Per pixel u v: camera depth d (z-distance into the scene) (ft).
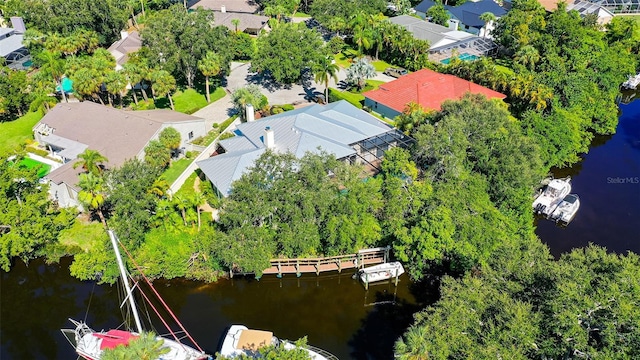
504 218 188.03
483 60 320.91
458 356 126.11
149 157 232.94
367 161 235.61
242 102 278.87
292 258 191.72
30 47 352.69
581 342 116.78
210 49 312.50
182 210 201.46
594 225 222.48
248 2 483.10
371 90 323.98
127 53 343.05
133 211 188.14
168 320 176.24
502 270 148.66
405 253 184.65
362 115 264.11
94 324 176.14
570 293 122.01
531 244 159.94
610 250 207.51
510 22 370.53
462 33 404.16
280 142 229.66
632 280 124.06
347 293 190.60
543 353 122.62
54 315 180.75
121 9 441.68
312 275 195.31
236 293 191.21
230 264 179.42
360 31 369.91
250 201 178.19
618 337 116.16
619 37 375.66
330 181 187.83
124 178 197.57
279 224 183.01
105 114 260.83
